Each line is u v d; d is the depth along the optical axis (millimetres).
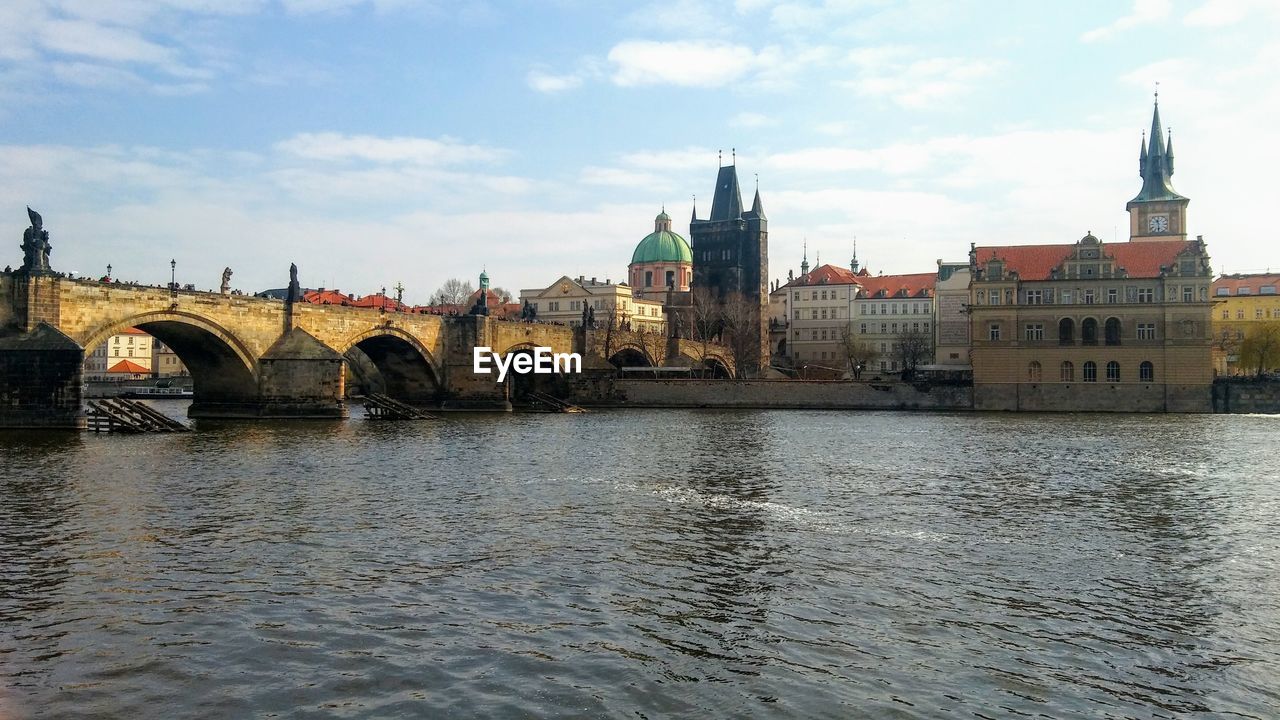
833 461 58062
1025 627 21688
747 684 18000
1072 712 16875
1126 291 132500
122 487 42438
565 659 19266
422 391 127500
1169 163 177625
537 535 32188
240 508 37188
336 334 103438
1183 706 17188
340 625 21359
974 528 34219
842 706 17031
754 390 144125
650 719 16391
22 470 47969
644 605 23250
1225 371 175500
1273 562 28766
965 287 181375
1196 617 22656
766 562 28141
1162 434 83938
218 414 96125
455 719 16312
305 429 82562
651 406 147500
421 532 32562
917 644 20406
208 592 24016
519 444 70312
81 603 22844
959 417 116438
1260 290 181750
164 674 18203
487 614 22359
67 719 16125
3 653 19234
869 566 27719
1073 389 132625
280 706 16750
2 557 27719
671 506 38875
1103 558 29156
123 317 77812
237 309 90188
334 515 35875
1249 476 50750
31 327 70625
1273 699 17547
